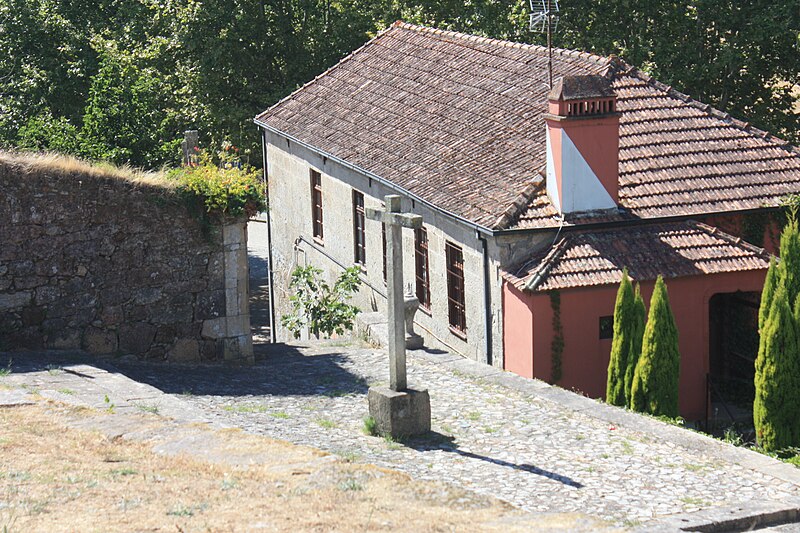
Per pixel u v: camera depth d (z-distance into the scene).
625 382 16.75
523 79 23.23
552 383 17.98
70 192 16.42
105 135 27.92
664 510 10.38
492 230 18.12
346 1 38.19
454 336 20.75
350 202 25.09
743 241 18.97
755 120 32.84
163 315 17.38
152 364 17.20
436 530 8.64
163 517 8.48
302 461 10.79
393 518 8.91
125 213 16.88
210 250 17.61
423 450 12.53
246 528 8.29
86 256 16.66
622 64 22.25
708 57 33.19
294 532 8.27
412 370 16.80
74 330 16.67
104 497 8.99
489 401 14.87
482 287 19.17
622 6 32.56
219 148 35.16
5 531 7.91
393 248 13.07
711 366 20.02
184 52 35.28
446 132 22.81
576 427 13.49
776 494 10.97
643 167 19.94
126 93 28.30
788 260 15.70
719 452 12.38
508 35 32.78
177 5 35.34
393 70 27.77
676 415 16.48
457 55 26.48
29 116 32.44
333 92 28.58
